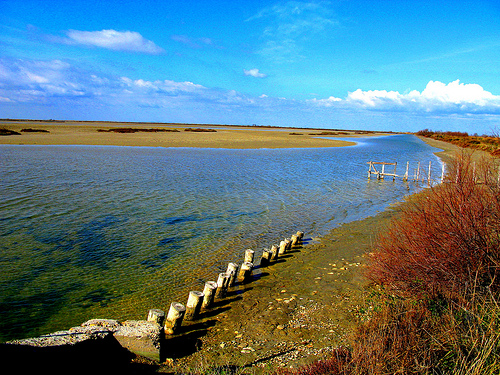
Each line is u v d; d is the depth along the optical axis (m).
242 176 27.27
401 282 6.53
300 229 14.39
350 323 6.74
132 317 7.43
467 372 3.85
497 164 6.16
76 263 10.34
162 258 10.91
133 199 18.23
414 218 6.96
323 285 8.93
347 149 61.38
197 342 6.54
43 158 31.62
